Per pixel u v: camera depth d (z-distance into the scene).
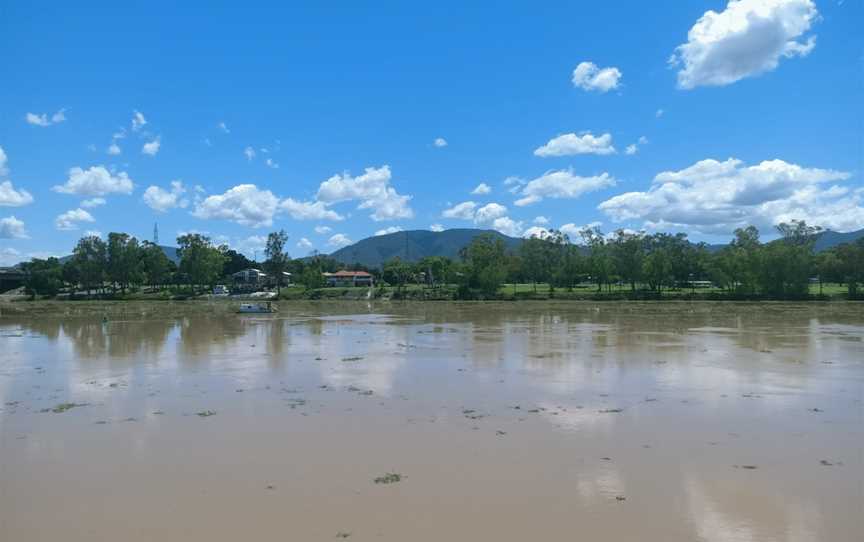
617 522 12.16
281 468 15.63
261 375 30.19
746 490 13.85
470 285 138.25
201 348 42.38
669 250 143.38
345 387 26.78
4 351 41.72
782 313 79.06
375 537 11.61
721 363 33.25
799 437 18.20
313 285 158.50
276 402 23.62
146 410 22.42
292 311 95.75
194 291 157.38
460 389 26.14
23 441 18.36
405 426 19.72
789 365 32.50
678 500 13.29
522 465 15.66
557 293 131.50
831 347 40.81
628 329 56.16
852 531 11.76
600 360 34.66
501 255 148.62
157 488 14.28
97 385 27.77
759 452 16.72
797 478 14.63
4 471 15.62
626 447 17.20
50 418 21.31
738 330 54.56
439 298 132.50
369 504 13.18
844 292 112.56
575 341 45.38
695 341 44.91
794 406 22.42
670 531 11.76
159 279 160.88
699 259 145.00
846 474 14.91
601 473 15.03
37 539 11.73
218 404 23.34
